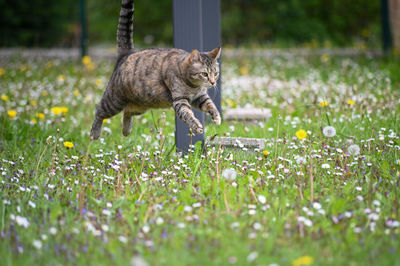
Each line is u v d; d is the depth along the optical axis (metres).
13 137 7.01
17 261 3.48
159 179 5.04
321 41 26.12
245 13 26.45
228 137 6.37
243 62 15.59
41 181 5.06
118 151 6.07
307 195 4.64
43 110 8.57
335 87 10.24
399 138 6.26
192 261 3.40
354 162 5.42
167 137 6.88
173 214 4.25
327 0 27.23
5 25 22.83
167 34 26.39
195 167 5.36
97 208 4.45
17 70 13.29
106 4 27.70
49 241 3.75
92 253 3.61
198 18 6.07
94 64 15.07
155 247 3.61
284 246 3.63
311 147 6.09
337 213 4.21
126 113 6.51
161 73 5.64
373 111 7.59
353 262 3.39
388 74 11.65
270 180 5.10
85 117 8.47
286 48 22.22
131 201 4.60
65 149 6.37
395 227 3.93
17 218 3.90
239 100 9.55
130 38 6.20
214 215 4.14
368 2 27.14
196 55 5.49
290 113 8.23
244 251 3.49
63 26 23.59
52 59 16.31
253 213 4.12
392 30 18.48
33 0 23.05
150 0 27.08
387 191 4.79
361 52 16.95
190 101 5.77
